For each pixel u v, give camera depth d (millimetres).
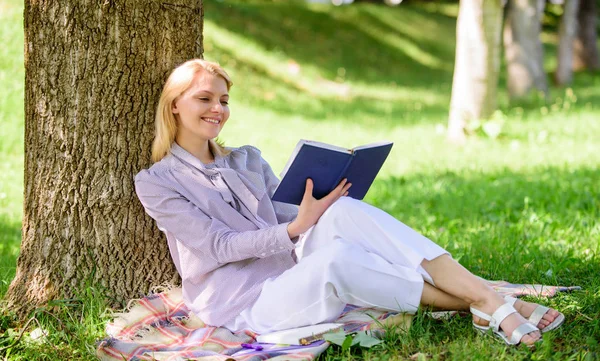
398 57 20609
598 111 14219
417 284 3268
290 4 21203
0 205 6898
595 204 6324
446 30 23906
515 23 16703
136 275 3852
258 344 3268
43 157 3787
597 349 3129
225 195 3553
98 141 3764
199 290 3545
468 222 6121
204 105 3520
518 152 10008
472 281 3246
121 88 3754
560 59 20422
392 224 3338
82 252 3807
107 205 3791
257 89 14719
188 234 3449
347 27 20906
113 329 3543
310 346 3166
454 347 3123
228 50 15820
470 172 8656
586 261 4504
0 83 9148
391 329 3291
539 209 6312
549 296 3803
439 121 13758
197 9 3938
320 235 3432
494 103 11430
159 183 3512
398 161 9719
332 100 15789
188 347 3314
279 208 3838
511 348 3100
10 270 4711
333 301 3234
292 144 10945
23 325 3736
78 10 3676
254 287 3451
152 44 3789
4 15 10227
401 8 24625
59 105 3734
